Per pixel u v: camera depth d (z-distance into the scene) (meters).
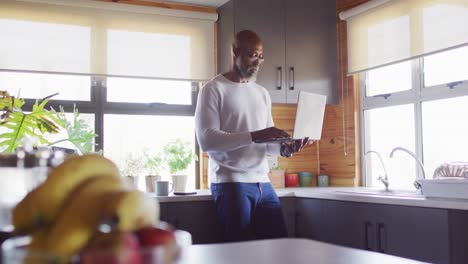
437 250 2.15
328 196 2.77
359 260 0.72
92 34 3.20
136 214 0.49
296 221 3.06
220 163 2.44
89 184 0.51
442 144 3.00
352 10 3.48
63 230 0.48
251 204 2.45
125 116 3.39
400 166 3.28
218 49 3.53
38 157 0.60
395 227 2.37
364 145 3.54
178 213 2.69
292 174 3.65
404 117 3.26
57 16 3.12
